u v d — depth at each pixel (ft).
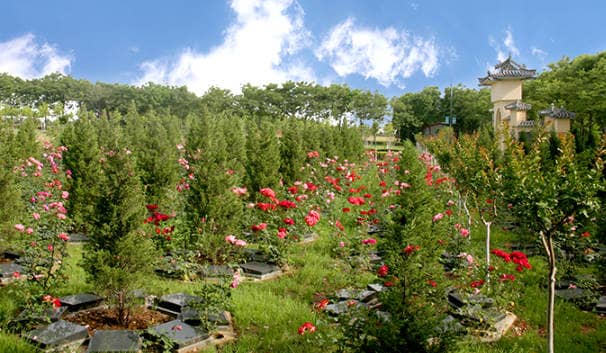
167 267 24.59
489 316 19.77
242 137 66.95
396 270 15.01
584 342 19.19
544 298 23.72
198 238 26.61
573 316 21.94
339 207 40.50
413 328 13.92
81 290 21.84
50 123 121.49
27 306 17.71
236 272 23.93
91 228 19.04
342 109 237.25
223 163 29.53
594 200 14.61
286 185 43.86
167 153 42.45
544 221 15.12
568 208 14.98
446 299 21.01
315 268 26.86
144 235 19.86
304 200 36.63
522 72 95.40
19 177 35.17
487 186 23.90
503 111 97.40
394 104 230.27
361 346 14.58
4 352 15.10
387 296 15.11
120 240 18.44
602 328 20.56
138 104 206.49
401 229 18.56
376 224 36.94
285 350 17.03
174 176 37.17
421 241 18.53
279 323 19.38
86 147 35.09
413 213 20.33
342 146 75.10
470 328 19.42
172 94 208.44
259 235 29.35
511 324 20.93
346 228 36.11
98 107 227.81
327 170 56.29
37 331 16.78
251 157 40.50
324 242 32.48
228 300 19.51
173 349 17.02
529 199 15.24
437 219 25.53
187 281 24.56
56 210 21.90
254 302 21.39
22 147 47.29
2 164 27.37
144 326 18.60
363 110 234.79
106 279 17.70
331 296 21.26
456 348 14.62
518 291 23.84
